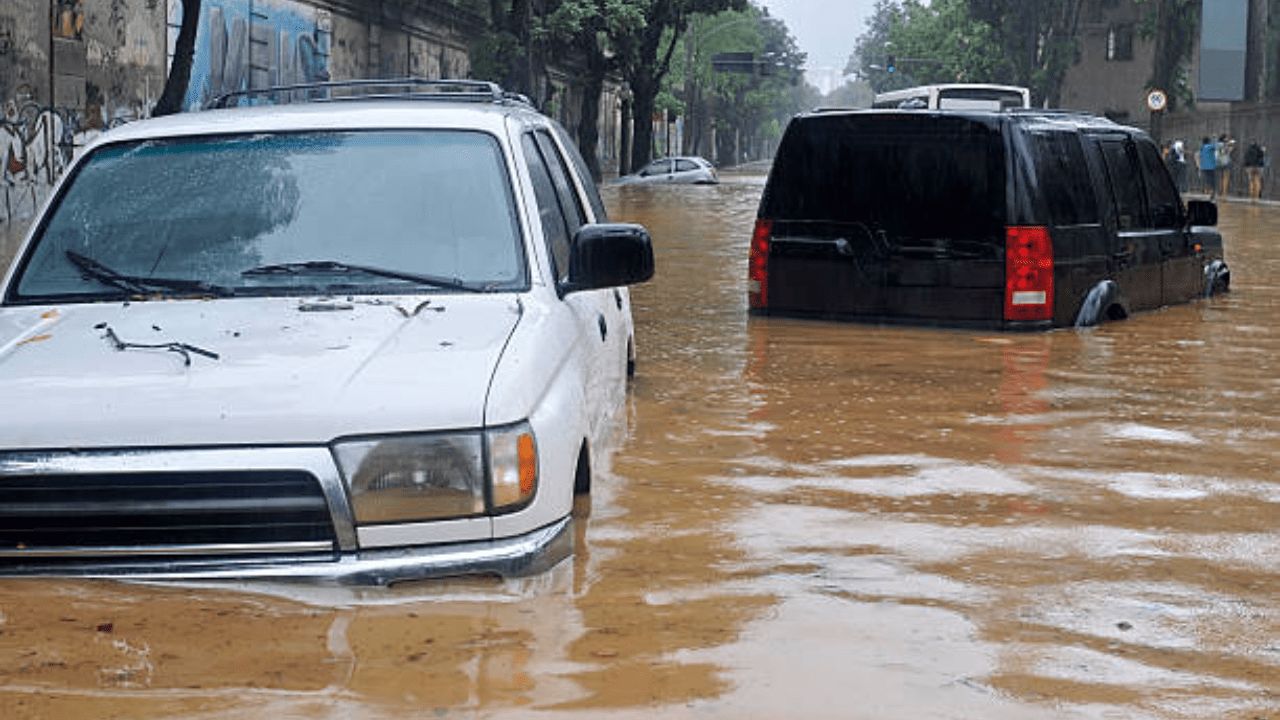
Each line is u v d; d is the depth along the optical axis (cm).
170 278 495
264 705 329
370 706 330
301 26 3850
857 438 667
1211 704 348
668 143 8338
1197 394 799
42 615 377
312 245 504
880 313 1054
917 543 489
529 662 359
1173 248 1207
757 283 1104
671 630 388
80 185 529
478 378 417
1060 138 1055
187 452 393
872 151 1054
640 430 677
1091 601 429
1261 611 423
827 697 344
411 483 397
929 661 372
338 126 541
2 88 2341
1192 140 5878
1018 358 916
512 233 509
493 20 4769
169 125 551
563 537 425
